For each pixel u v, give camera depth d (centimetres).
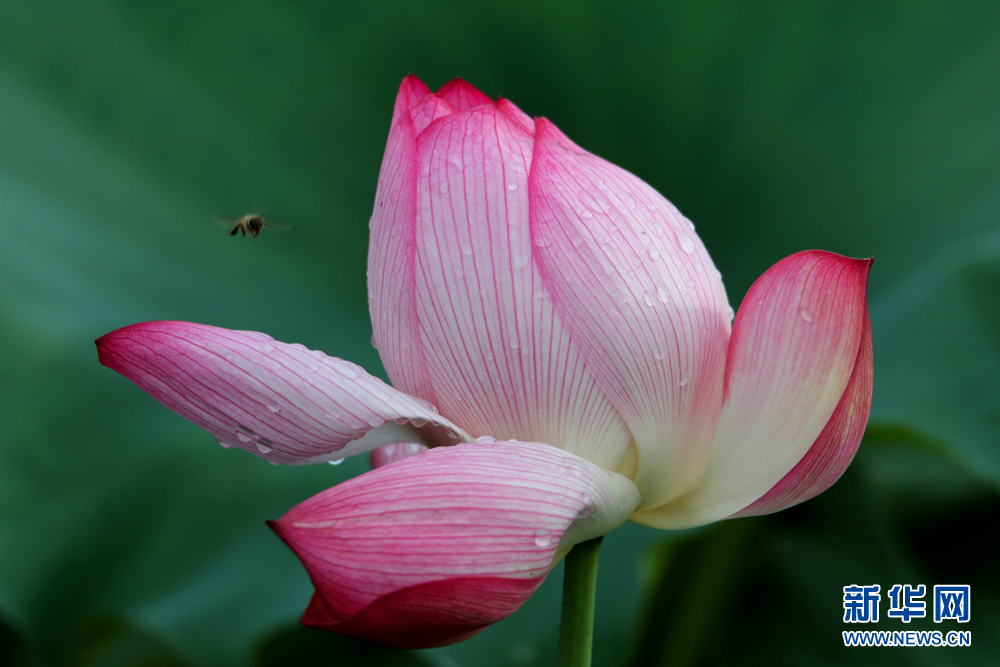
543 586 89
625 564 89
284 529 71
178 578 89
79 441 89
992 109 98
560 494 71
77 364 90
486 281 73
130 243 95
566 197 73
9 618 86
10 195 91
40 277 90
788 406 75
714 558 92
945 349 89
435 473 71
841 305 75
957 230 93
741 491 75
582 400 73
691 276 74
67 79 98
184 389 73
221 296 96
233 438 74
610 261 73
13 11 98
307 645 88
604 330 73
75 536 88
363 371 74
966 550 94
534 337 73
